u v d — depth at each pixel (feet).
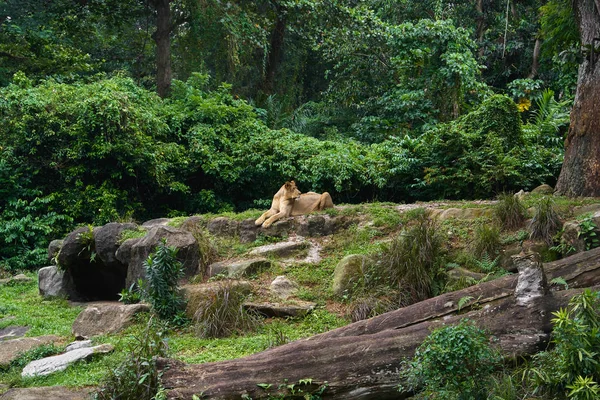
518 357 19.85
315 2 75.92
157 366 19.69
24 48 70.54
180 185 58.54
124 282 37.58
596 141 34.76
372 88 79.87
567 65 42.83
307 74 106.11
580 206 31.53
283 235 36.76
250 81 92.79
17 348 28.25
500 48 86.69
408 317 22.43
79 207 53.47
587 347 17.44
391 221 35.63
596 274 23.06
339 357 19.75
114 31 92.79
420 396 18.80
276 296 30.40
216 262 34.06
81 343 27.14
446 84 67.51
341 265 31.24
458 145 49.90
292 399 19.22
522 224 31.27
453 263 29.58
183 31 85.92
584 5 36.58
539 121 58.49
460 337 17.57
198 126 62.23
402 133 69.36
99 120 53.88
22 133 53.67
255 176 61.16
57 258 38.32
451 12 86.17
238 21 74.08
